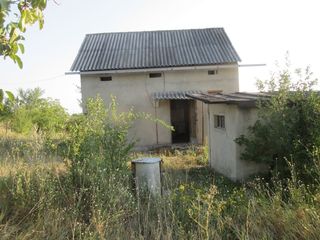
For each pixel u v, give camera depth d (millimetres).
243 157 7980
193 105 16562
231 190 6891
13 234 3521
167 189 5293
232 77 16984
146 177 5418
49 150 5480
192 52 17578
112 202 4195
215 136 10250
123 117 6398
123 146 6117
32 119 15461
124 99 16812
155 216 4199
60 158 5574
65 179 4805
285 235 3471
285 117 6621
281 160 6660
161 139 16797
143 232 3840
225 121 9258
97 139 5473
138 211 4148
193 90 16891
